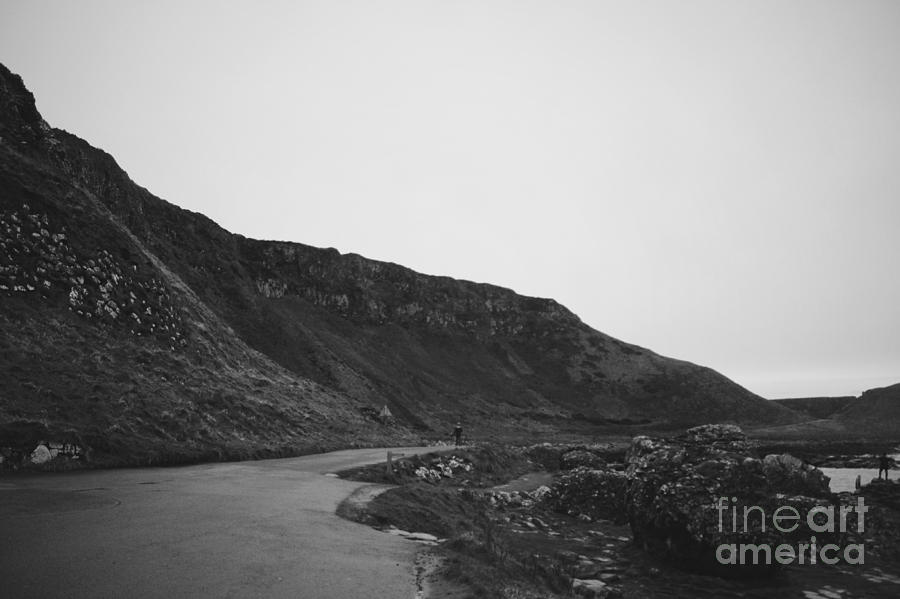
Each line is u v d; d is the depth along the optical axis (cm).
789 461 2044
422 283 15588
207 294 7788
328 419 3984
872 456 5753
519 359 15138
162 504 1312
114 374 2559
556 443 7200
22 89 4556
